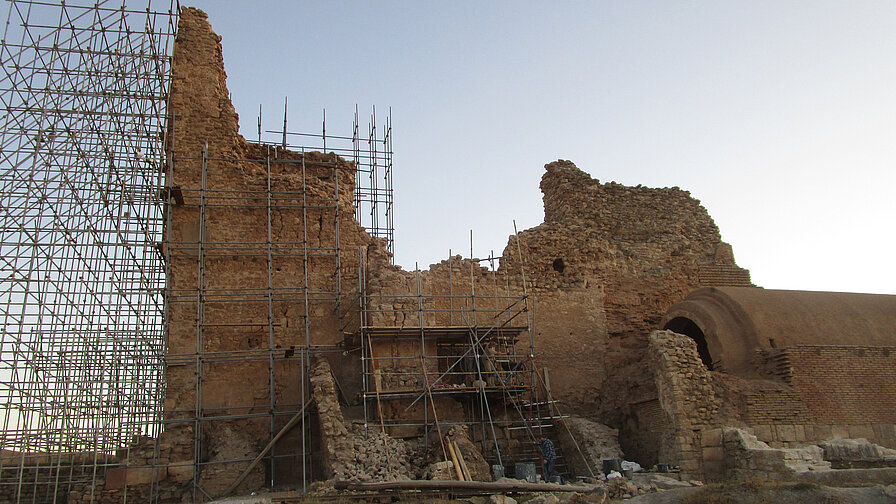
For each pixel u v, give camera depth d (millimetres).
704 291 27031
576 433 23344
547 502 15938
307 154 26734
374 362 22562
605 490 16984
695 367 22031
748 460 19625
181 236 24062
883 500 14203
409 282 24328
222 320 23703
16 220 22203
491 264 27328
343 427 20203
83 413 21203
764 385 22312
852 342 23938
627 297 29250
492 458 22656
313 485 18547
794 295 26172
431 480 18000
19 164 22578
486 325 26281
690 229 31797
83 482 20625
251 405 23047
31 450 21219
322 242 25375
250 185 25000
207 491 21062
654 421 23172
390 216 30156
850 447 19828
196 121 25031
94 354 21797
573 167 31281
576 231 29250
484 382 23219
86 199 22797
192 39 25766
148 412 21609
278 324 24125
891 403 23000
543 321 27500
